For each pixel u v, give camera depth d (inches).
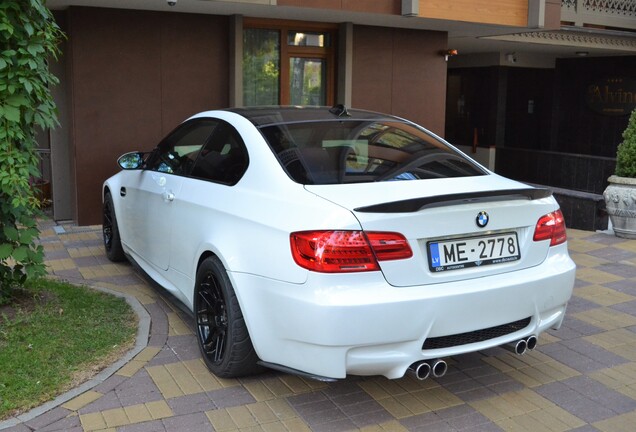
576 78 681.6
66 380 154.3
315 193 141.2
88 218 337.1
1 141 176.7
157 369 164.6
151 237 207.0
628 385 163.0
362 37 402.9
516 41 520.7
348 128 174.1
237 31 354.3
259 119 174.4
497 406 150.3
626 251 304.2
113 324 189.3
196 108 358.3
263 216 144.9
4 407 140.3
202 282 166.2
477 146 682.2
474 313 135.9
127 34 335.0
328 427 139.0
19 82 175.8
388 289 129.8
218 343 160.6
